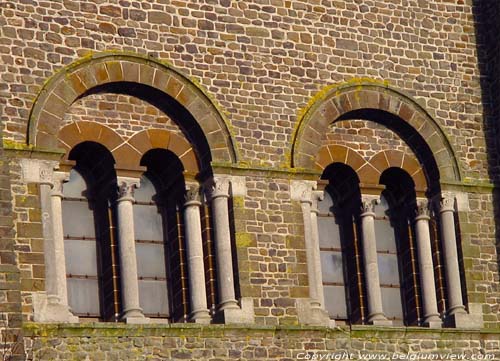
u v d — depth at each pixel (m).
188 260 61.00
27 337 56.97
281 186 62.34
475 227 65.31
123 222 60.16
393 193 65.94
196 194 61.53
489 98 66.94
